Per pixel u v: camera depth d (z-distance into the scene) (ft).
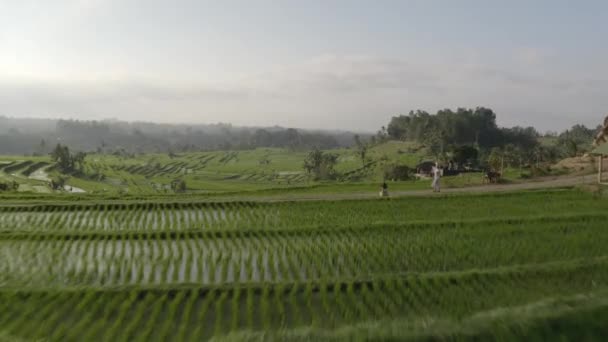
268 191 104.68
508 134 504.43
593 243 56.59
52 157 373.40
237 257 53.36
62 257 53.72
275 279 46.26
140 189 315.99
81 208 79.15
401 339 29.91
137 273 48.14
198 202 82.38
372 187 109.09
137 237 61.87
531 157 262.67
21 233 62.34
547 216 68.74
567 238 58.75
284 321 37.01
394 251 55.11
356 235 62.23
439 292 42.04
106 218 73.51
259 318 37.50
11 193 96.12
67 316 37.83
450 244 57.41
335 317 37.63
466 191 96.22
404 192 96.68
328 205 82.69
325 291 42.60
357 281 44.42
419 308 38.99
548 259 51.49
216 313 38.32
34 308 39.09
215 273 48.14
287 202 84.28
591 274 45.21
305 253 54.70
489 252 54.03
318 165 354.13
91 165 417.90
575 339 29.04
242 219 72.84
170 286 43.14
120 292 41.91
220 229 64.54
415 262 51.19
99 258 53.26
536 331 29.60
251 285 43.60
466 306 39.19
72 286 43.91
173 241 60.18
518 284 43.42
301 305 39.88
